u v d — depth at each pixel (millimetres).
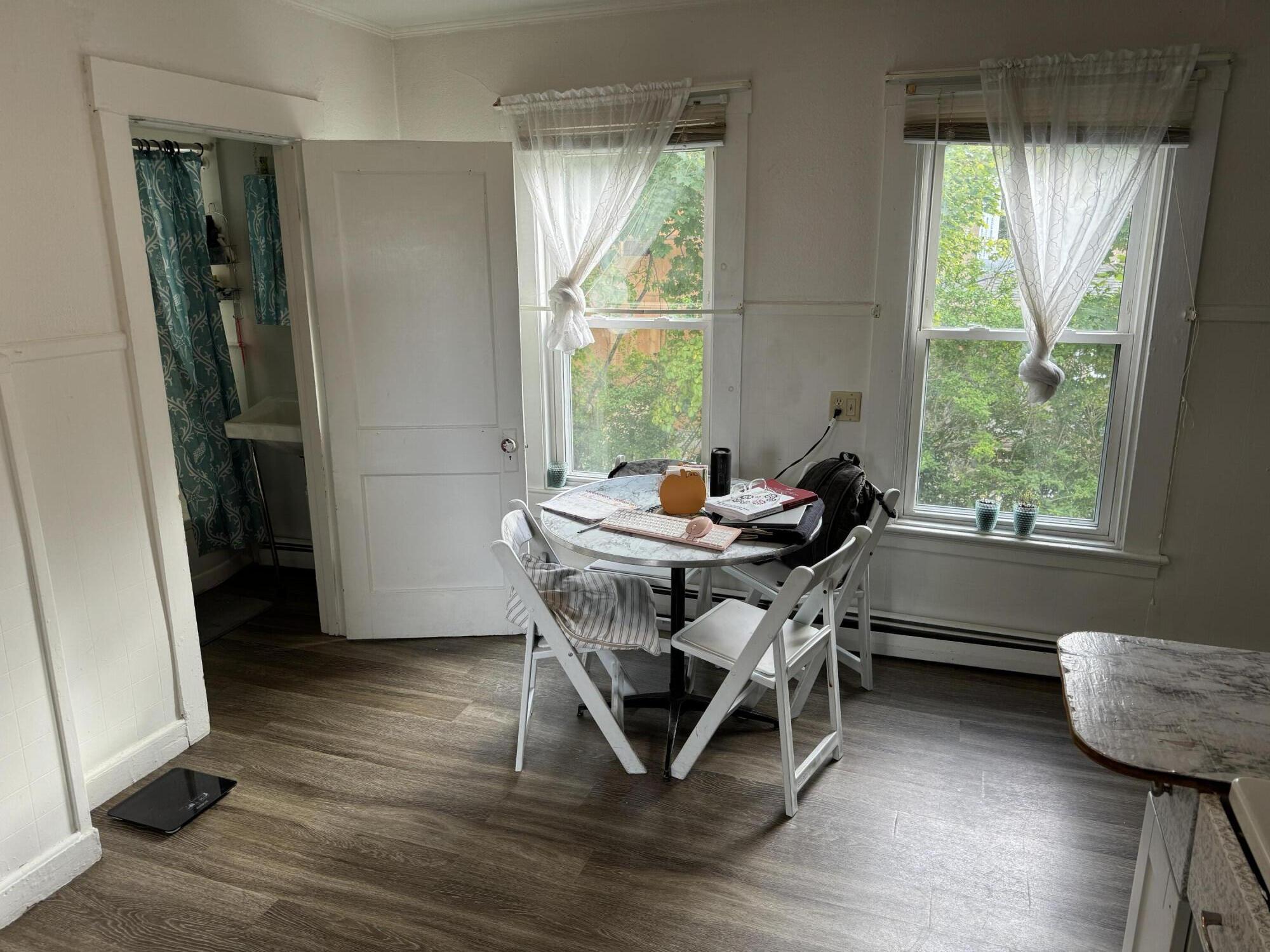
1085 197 2764
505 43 3373
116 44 2381
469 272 3203
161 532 2580
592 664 3316
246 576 4238
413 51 3510
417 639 3531
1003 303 3066
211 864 2215
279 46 2973
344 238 3137
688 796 2484
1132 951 1477
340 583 3527
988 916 2029
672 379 3527
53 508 2271
